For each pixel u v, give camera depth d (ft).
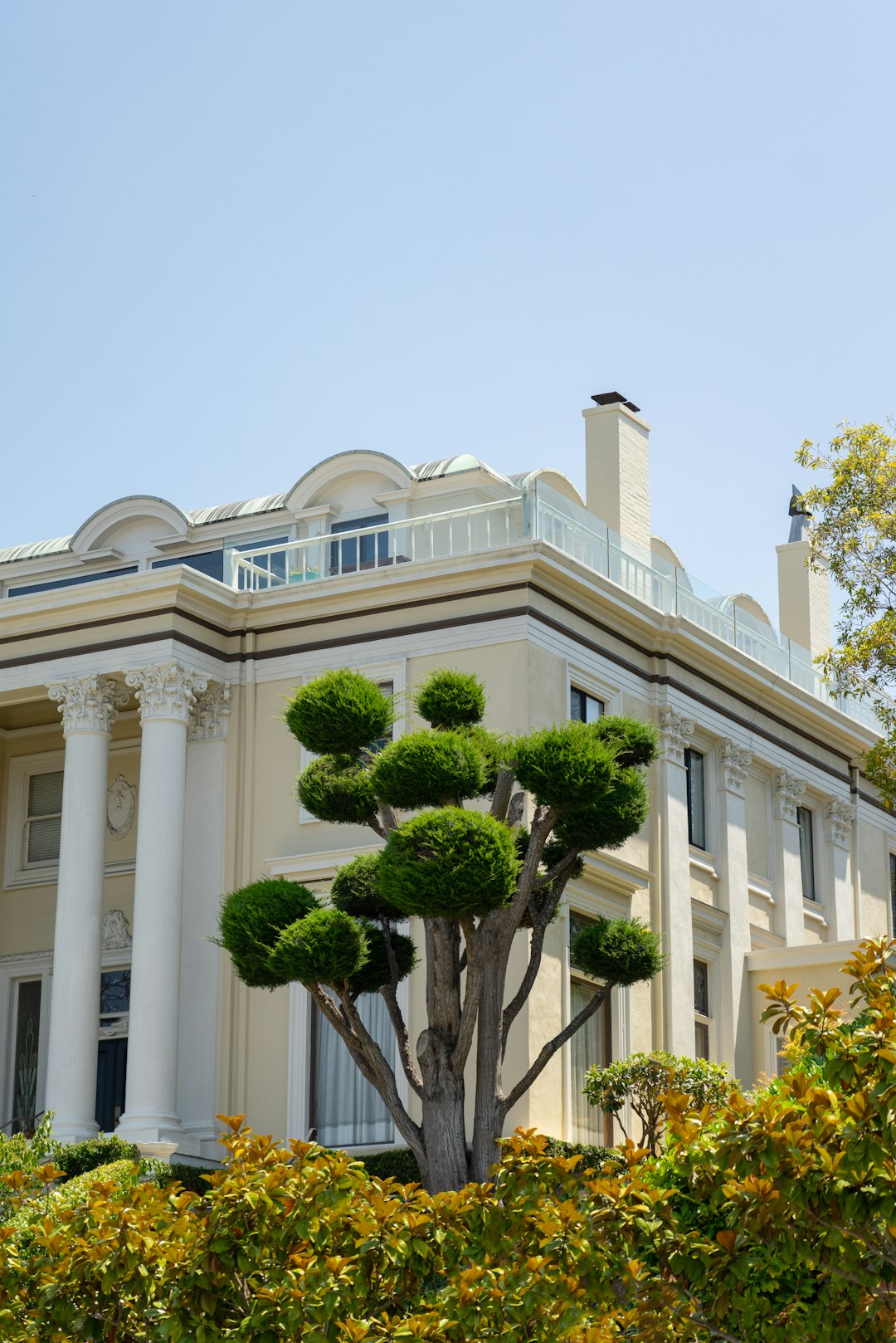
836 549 102.32
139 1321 42.65
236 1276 42.04
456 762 69.41
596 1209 39.55
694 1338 39.19
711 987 109.40
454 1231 41.06
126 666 99.50
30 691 102.63
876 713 106.52
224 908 74.08
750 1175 37.04
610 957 75.10
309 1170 41.83
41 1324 42.68
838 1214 36.60
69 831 98.89
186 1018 98.73
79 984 96.43
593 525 104.53
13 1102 108.37
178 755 98.12
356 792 73.92
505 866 67.41
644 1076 87.76
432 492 111.75
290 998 97.50
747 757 115.34
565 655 98.63
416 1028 93.61
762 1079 98.89
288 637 102.32
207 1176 44.16
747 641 118.83
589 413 120.78
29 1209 58.29
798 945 117.50
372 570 99.66
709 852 111.34
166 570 98.89
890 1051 35.83
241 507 121.60
